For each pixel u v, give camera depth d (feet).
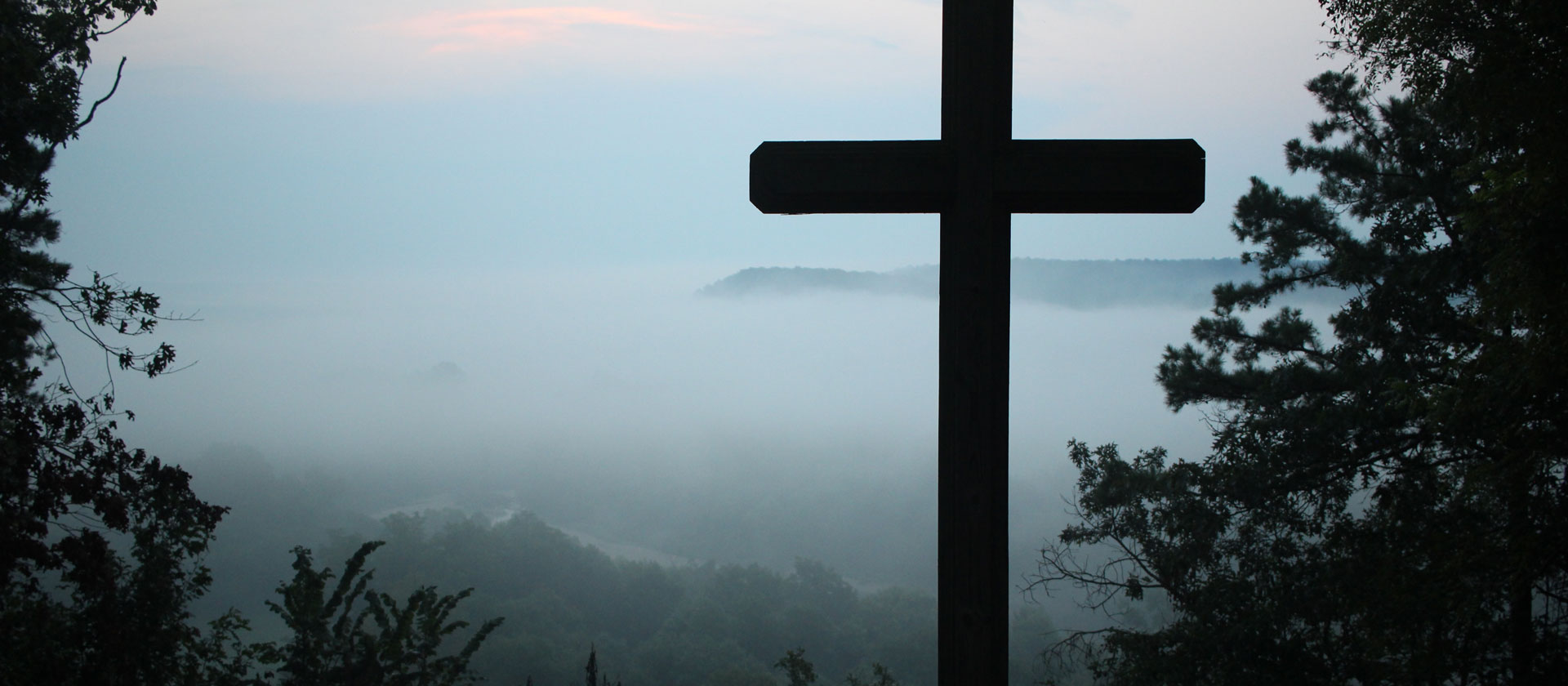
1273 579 42.09
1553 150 23.38
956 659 8.59
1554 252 24.13
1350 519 41.11
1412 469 39.32
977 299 8.64
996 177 8.75
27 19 36.19
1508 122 25.07
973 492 8.56
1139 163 8.75
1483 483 30.30
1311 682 37.81
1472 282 36.37
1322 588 39.01
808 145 8.91
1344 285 44.21
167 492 36.22
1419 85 27.71
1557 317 24.50
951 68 8.81
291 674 37.27
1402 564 33.91
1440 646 32.35
